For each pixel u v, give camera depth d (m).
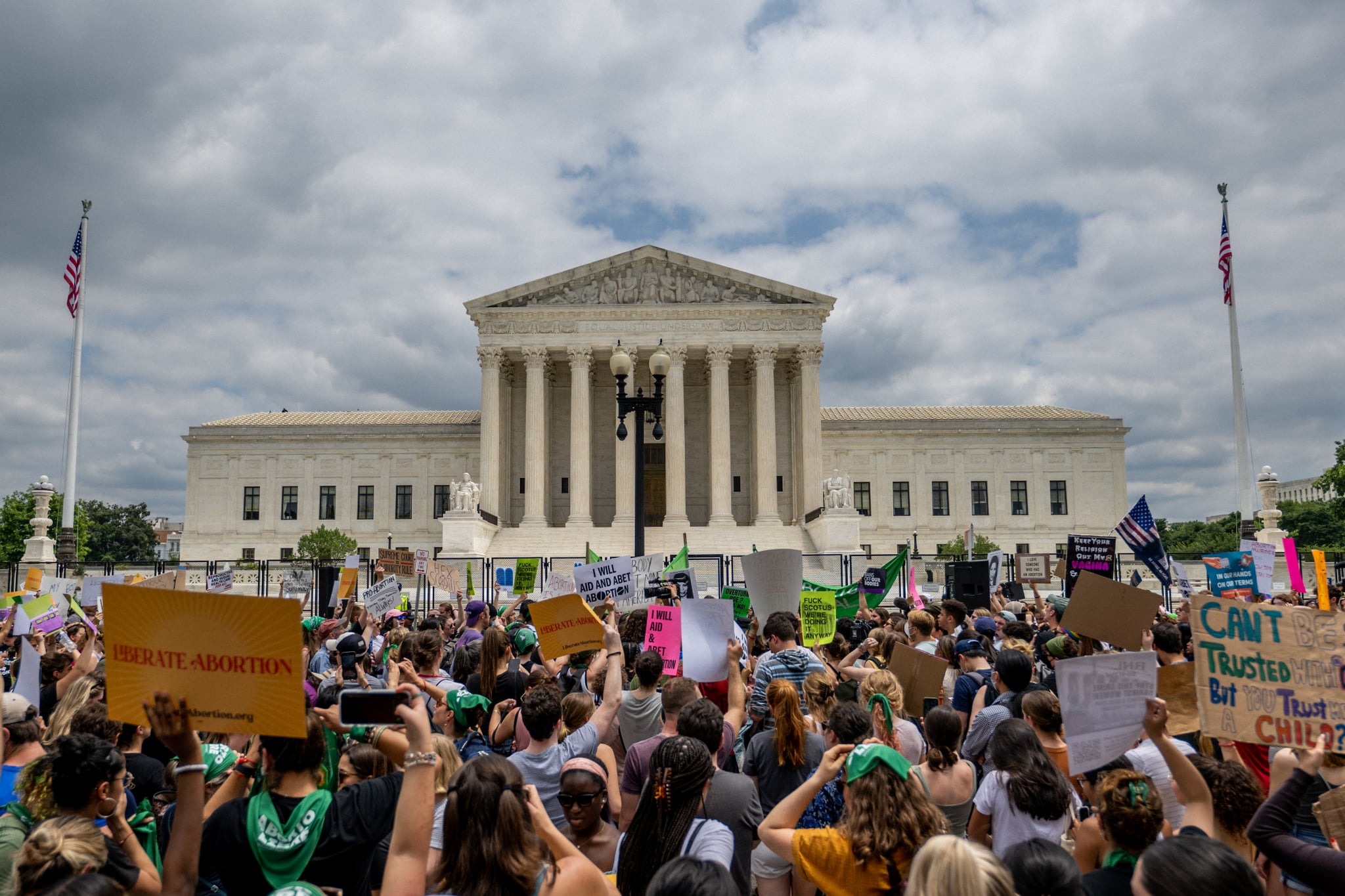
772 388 79.31
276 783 6.75
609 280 80.88
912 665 12.78
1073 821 8.95
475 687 12.92
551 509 86.00
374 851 7.55
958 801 9.01
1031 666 11.81
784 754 9.59
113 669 6.34
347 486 96.44
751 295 80.81
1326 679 6.89
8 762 8.38
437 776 7.81
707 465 88.00
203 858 6.54
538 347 79.38
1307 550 57.34
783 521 84.81
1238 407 49.41
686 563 27.52
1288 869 5.86
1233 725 7.11
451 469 96.31
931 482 98.38
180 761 6.35
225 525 96.25
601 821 8.04
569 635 13.06
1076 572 21.91
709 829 7.09
